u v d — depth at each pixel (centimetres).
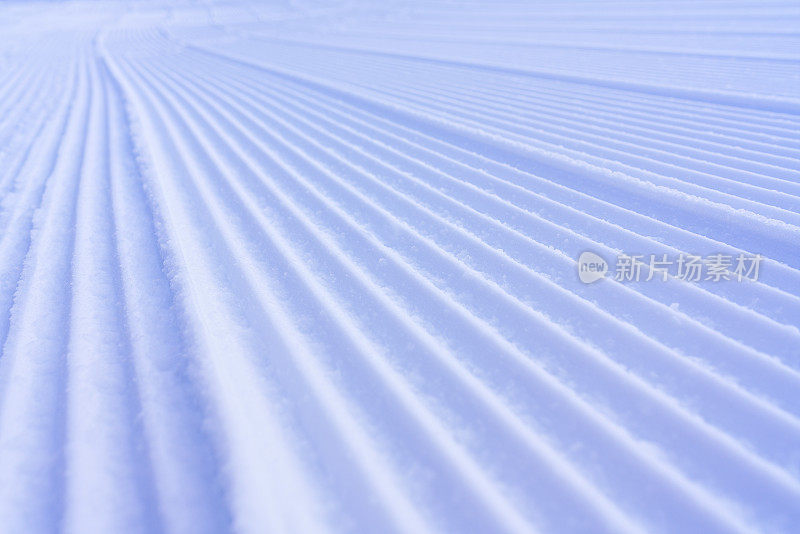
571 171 357
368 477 147
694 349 192
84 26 1558
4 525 137
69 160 434
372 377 182
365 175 364
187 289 233
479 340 198
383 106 552
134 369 191
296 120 519
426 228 284
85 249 280
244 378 181
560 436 159
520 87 600
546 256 253
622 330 202
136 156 434
